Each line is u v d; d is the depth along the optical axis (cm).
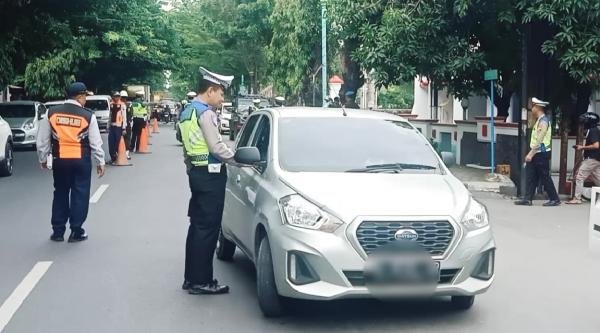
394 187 609
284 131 705
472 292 581
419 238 565
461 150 2148
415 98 3409
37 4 2202
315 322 613
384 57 1652
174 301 680
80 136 945
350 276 558
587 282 768
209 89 689
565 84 1538
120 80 4800
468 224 586
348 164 671
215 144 676
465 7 1462
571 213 1262
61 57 3534
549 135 1353
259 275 614
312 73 3509
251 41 5125
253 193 673
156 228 1052
